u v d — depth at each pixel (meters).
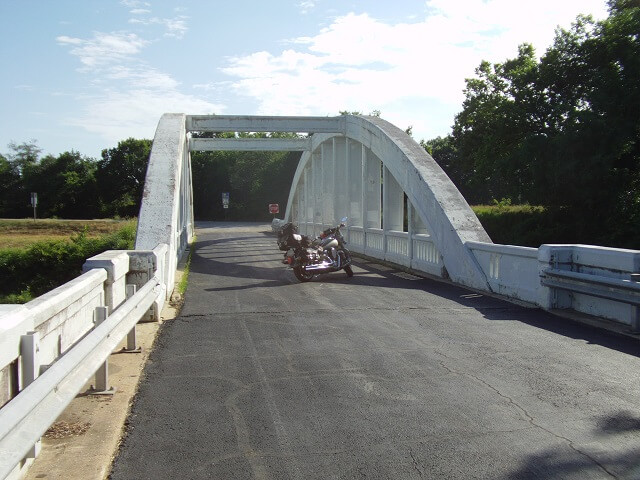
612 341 6.51
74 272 25.36
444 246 12.27
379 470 3.39
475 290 10.63
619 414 4.25
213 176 62.47
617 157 19.17
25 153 82.06
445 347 6.30
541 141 20.03
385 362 5.72
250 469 3.42
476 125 26.03
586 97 20.34
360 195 20.16
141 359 5.90
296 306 9.07
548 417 4.20
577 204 20.72
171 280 10.48
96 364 3.59
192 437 3.91
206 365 5.67
